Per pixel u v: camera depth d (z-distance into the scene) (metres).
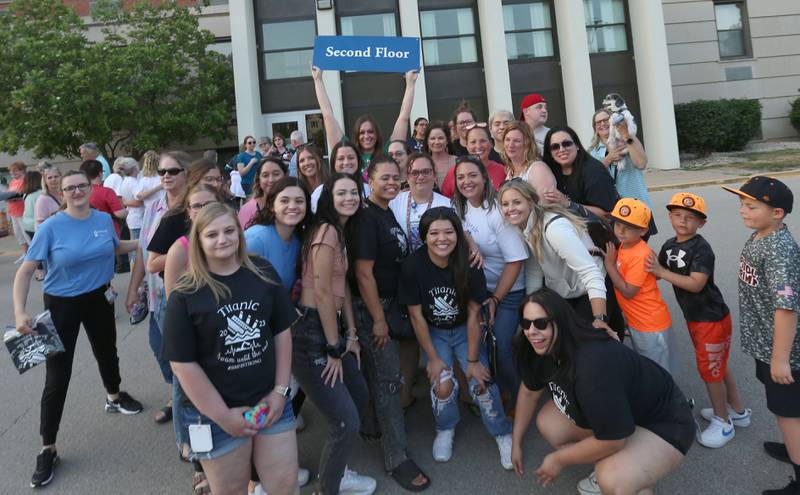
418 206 3.43
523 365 2.64
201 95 14.51
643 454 2.28
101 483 3.04
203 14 17.00
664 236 8.08
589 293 2.86
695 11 18.30
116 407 3.86
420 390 4.02
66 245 3.33
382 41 4.74
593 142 4.83
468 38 15.25
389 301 3.12
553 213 3.06
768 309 2.54
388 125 15.00
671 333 3.18
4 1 16.97
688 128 16.36
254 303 2.09
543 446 3.19
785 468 2.77
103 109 13.23
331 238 2.60
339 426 2.58
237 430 2.06
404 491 2.85
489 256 3.30
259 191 3.33
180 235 2.97
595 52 15.75
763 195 2.49
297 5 14.75
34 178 8.18
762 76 18.64
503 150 4.22
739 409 3.16
